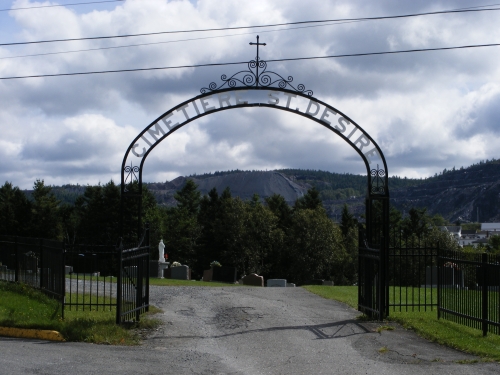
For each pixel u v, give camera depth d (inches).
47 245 548.4
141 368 344.2
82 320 464.4
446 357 381.7
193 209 3186.5
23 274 616.4
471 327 467.2
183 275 1212.5
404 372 340.8
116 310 491.5
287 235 2610.7
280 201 2974.9
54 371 323.6
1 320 445.7
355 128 543.5
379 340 435.2
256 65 540.4
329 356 385.7
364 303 551.8
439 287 511.8
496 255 432.1
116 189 2250.2
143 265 544.1
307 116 546.3
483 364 360.8
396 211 2674.7
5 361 339.3
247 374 339.0
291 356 385.7
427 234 2186.3
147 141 538.3
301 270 2327.8
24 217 2331.4
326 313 570.3
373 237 569.6
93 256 528.1
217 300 651.5
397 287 921.5
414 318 507.8
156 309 564.7
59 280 514.0
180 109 538.9
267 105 545.3
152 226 2576.3
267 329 482.6
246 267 2475.4
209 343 434.3
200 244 2588.6
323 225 2306.8
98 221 2240.4
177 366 354.3
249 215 2442.2
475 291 458.0
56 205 2822.3
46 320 455.2
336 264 2370.8
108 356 374.0
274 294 736.3
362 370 346.3
